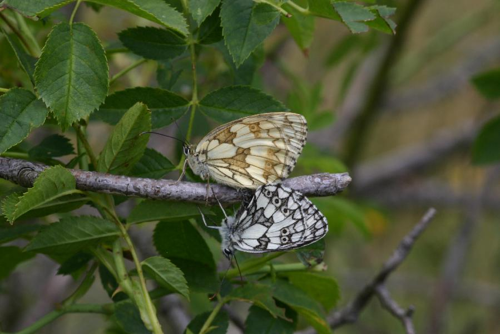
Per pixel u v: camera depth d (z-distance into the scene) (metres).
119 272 0.81
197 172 0.82
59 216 0.87
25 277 1.04
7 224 0.82
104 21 0.97
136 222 0.81
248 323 0.83
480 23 1.26
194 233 0.83
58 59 0.79
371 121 1.19
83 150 0.82
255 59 0.85
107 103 0.82
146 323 0.80
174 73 0.84
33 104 0.80
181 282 0.81
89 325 1.23
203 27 0.82
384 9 0.81
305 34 0.84
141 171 0.82
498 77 0.93
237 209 0.83
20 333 0.82
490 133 0.94
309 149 0.93
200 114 0.86
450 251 1.12
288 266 0.84
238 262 0.84
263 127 0.83
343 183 0.82
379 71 1.15
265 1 0.80
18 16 0.83
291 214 0.82
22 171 0.80
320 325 0.83
